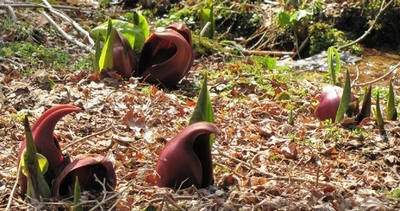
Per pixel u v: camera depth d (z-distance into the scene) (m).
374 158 1.68
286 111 2.00
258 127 1.82
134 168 1.54
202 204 1.33
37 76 2.07
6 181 1.44
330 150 1.69
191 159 1.39
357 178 1.56
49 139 1.36
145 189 1.40
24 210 1.32
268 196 1.40
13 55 2.30
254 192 1.42
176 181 1.39
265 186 1.43
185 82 2.25
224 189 1.43
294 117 1.96
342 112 1.84
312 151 1.67
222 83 2.24
